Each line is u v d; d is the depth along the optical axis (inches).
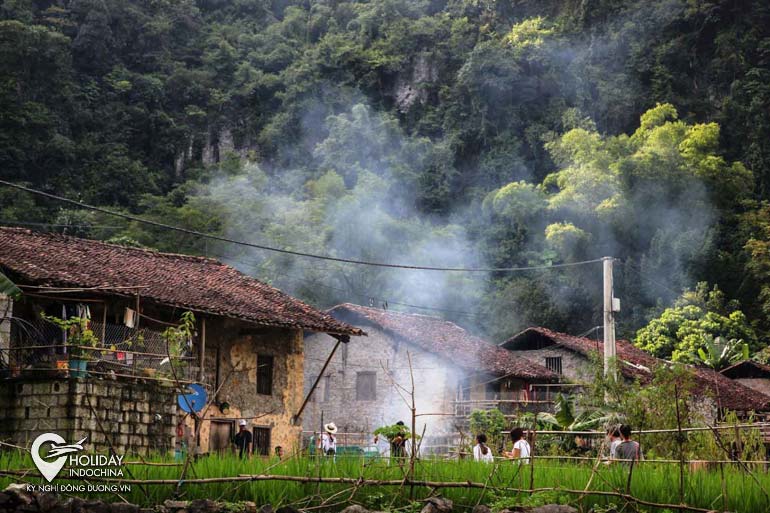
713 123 4202.8
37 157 4190.5
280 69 5452.8
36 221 3624.5
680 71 5073.8
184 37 5546.3
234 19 5940.0
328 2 5935.0
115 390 884.6
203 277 1154.0
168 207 3860.7
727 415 832.9
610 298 1220.5
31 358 889.5
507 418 1242.6
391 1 5679.1
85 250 1059.3
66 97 4498.0
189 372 1019.9
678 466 575.5
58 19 4909.0
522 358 1784.0
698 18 5098.4
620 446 635.5
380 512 456.8
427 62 5310.0
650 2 5182.1
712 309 3400.6
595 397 1015.6
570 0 5428.2
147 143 4778.5
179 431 975.0
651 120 4318.4
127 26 5172.2
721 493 501.4
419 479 500.4
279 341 1186.0
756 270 3737.7
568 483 511.2
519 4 5600.4
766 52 4977.9
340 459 519.5
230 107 5118.1
